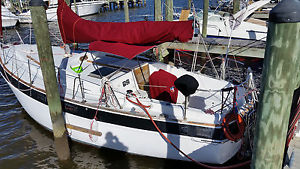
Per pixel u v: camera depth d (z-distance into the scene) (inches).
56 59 304.3
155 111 199.8
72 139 241.3
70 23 221.0
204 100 224.1
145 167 213.2
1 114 303.7
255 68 440.5
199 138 187.8
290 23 58.0
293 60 61.3
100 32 209.8
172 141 195.9
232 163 205.5
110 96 207.3
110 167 214.2
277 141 69.3
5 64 293.3
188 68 459.8
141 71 251.6
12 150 240.4
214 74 426.3
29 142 251.6
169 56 517.3
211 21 519.5
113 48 199.3
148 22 201.8
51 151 238.5
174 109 194.2
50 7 979.3
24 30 842.2
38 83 246.4
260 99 69.2
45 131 268.7
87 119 217.6
